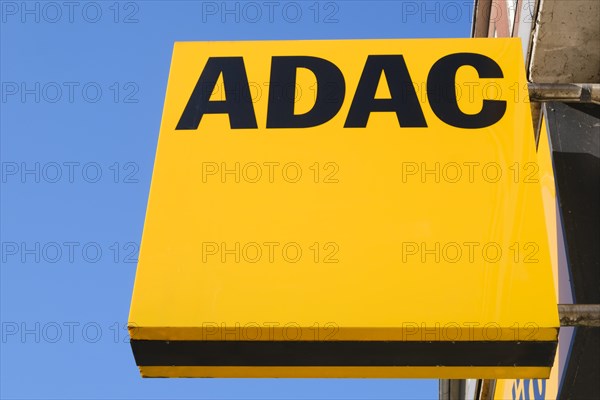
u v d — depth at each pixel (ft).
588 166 20.83
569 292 19.26
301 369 14.79
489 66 18.22
